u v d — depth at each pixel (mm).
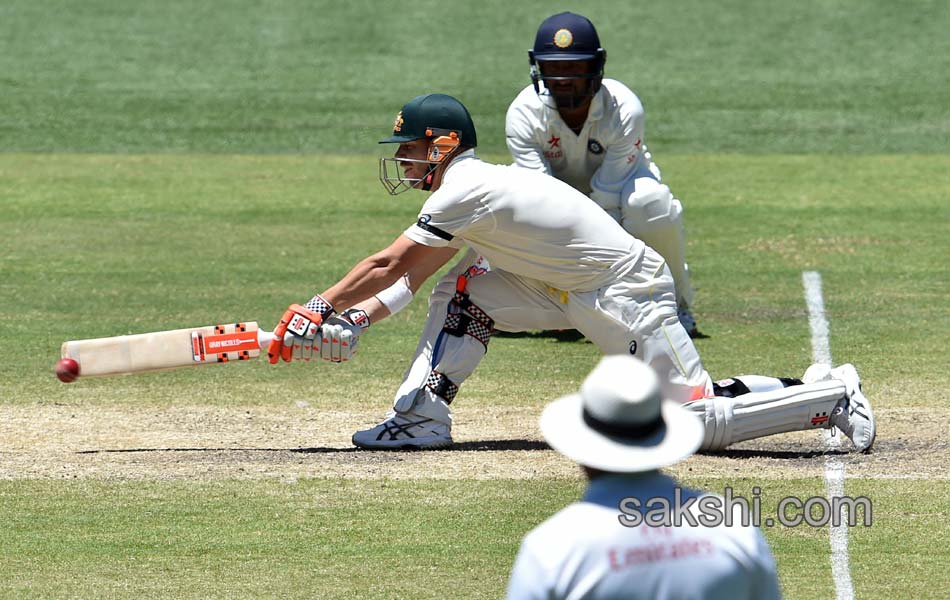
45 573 18984
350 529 20625
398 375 30359
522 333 34469
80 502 21781
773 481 22266
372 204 48781
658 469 11078
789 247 42562
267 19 75812
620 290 23156
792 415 23469
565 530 10766
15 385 29156
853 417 23625
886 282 38406
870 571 18812
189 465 23625
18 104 63312
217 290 37750
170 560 19469
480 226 22875
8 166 54188
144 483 22672
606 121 30844
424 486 22469
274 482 22703
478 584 18594
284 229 45156
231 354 23922
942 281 38344
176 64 69500
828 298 36875
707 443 23516
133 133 59625
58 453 24391
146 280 38844
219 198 49531
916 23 74312
